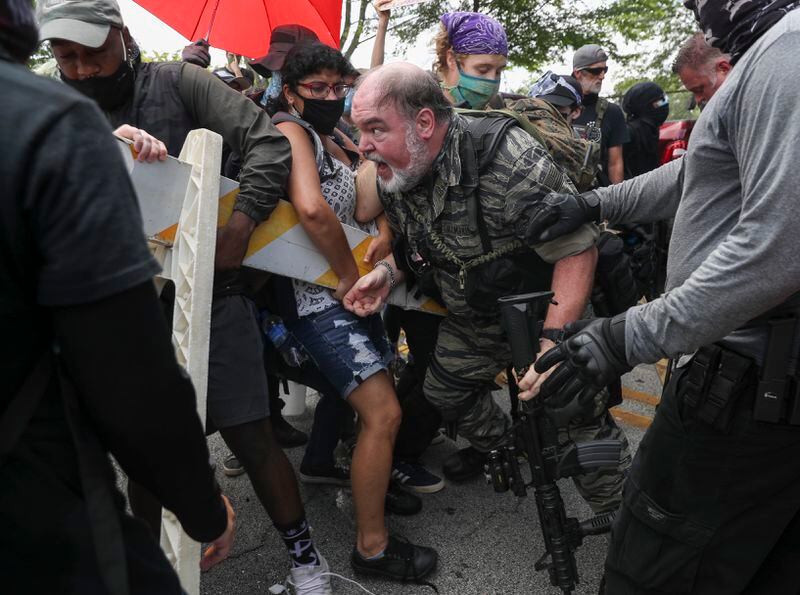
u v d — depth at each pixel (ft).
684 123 19.19
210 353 5.33
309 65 5.94
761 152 3.29
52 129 1.97
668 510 4.26
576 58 13.92
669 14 36.83
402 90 5.36
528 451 5.29
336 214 6.31
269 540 6.95
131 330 2.14
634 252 8.43
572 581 5.28
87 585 2.29
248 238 5.28
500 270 6.00
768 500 3.98
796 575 4.13
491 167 5.66
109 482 2.44
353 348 6.05
